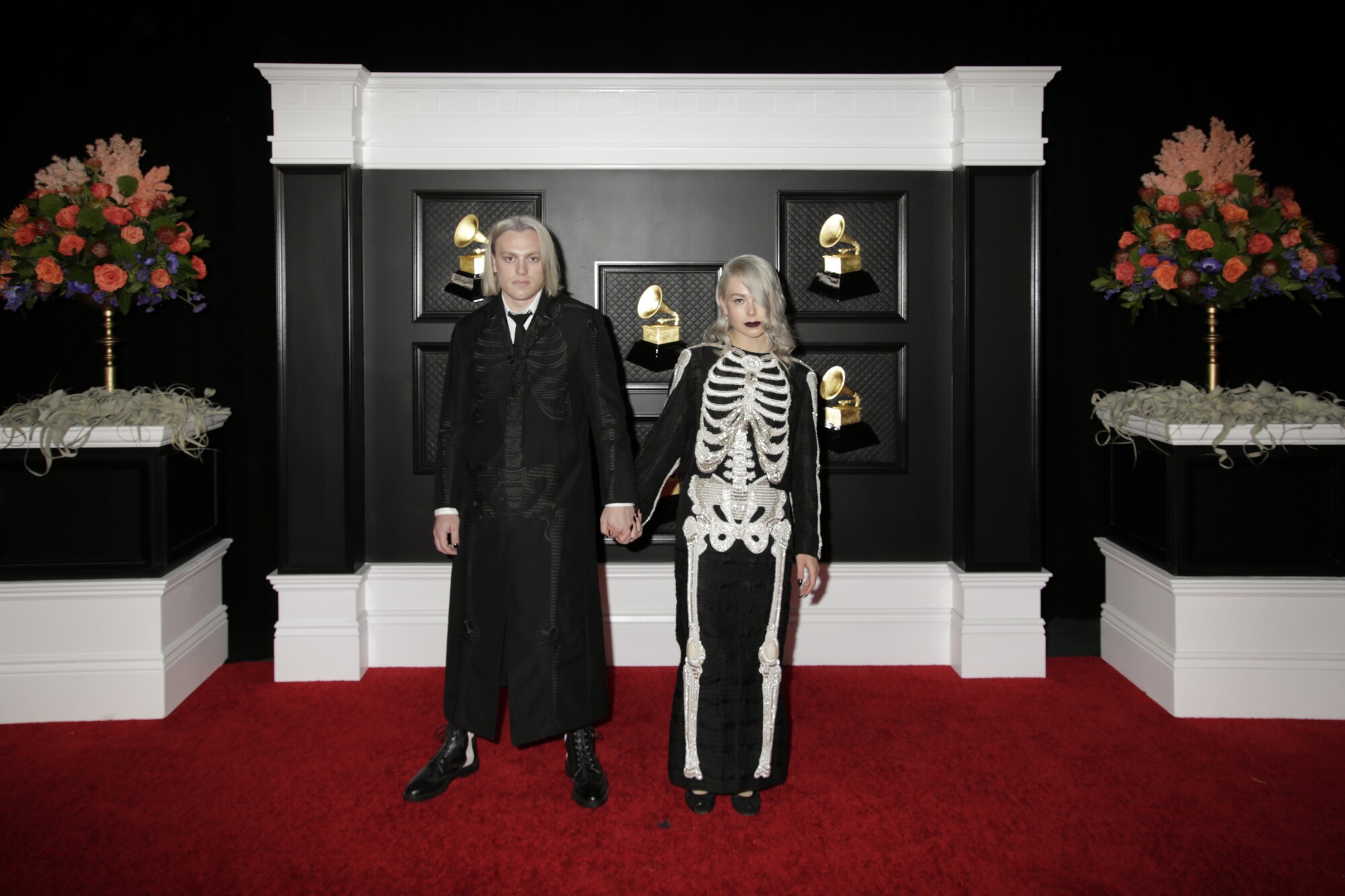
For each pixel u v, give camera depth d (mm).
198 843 2229
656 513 3527
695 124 3438
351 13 3859
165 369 3920
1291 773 2588
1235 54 3975
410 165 3424
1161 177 3316
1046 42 3967
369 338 3463
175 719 3006
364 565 3486
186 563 3203
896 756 2732
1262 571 2979
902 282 3482
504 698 3246
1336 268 3199
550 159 3424
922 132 3449
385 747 2785
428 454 3490
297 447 3348
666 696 3236
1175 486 2996
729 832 2295
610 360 2455
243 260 3846
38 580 2941
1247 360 4129
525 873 2109
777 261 3477
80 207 3133
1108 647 3547
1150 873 2100
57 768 2629
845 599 3551
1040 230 3346
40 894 2004
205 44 3836
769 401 2289
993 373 3381
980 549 3412
